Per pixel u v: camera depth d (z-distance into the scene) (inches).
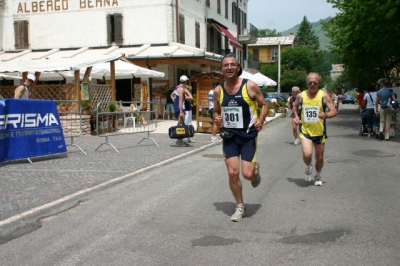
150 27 971.3
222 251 162.1
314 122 268.4
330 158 389.7
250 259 154.1
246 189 264.7
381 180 289.0
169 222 198.8
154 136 584.7
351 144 497.7
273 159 389.7
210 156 406.6
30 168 335.6
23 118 354.0
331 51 1053.8
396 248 163.2
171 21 963.3
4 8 1058.1
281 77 2635.3
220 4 1348.4
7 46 1067.3
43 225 196.1
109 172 319.3
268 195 249.1
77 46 1017.5
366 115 574.9
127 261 154.4
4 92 629.9
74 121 565.3
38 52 1032.8
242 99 191.5
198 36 1140.5
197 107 636.1
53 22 1027.9
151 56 862.5
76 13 1011.3
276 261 151.9
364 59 914.7
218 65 967.6
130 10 979.3
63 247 168.9
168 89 958.4
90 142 508.7
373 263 149.3
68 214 213.2
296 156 407.2
